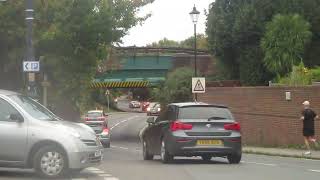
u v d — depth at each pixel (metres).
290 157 23.42
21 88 27.77
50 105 29.03
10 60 27.34
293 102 28.81
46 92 27.22
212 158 21.64
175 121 18.33
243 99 33.62
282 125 29.67
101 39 28.27
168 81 57.09
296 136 28.55
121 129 59.31
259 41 50.91
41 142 13.94
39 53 27.77
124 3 30.25
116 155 24.45
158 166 17.47
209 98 37.41
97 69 34.12
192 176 14.78
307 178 14.52
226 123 18.41
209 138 18.16
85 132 14.49
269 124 30.89
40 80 28.23
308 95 27.84
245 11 50.78
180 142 18.05
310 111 23.91
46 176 13.95
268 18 50.28
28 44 22.70
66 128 14.13
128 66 61.53
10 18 26.47
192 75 55.59
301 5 49.62
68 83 28.50
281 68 45.75
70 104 29.39
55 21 26.94
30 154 14.02
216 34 53.22
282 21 46.09
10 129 14.02
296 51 45.84
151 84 62.50
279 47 45.75
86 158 14.15
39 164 13.95
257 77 50.41
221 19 52.75
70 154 13.88
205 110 18.58
